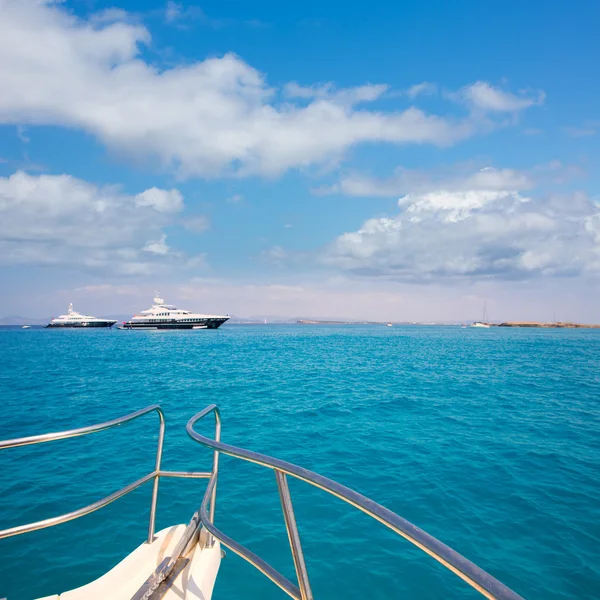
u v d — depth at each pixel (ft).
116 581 9.29
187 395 53.11
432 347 174.70
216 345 192.03
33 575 14.70
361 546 16.79
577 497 21.06
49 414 41.55
